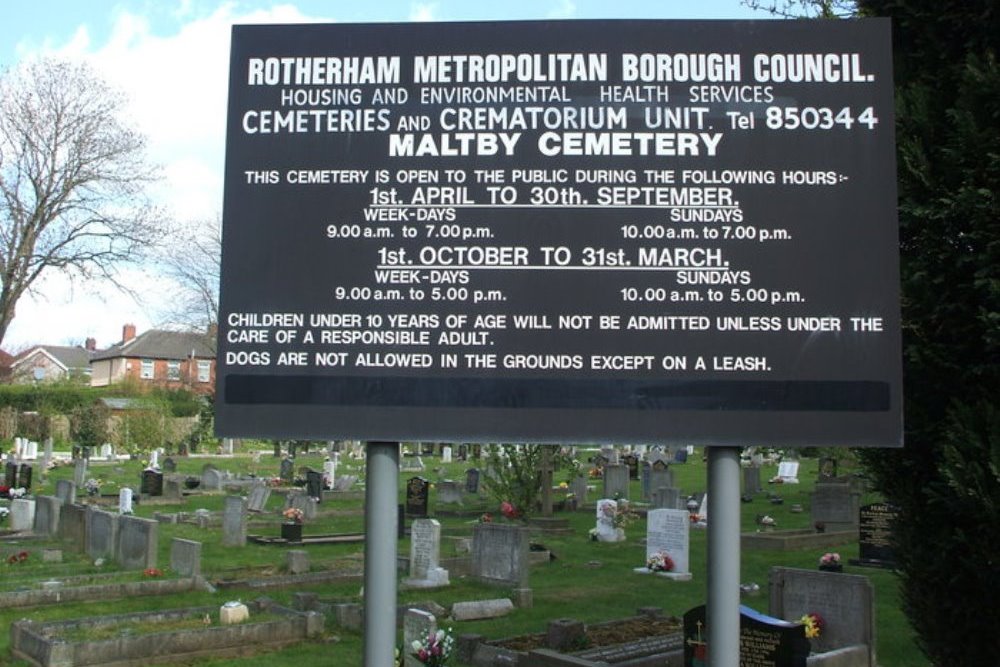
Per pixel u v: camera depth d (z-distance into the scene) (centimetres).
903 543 612
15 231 4184
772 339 506
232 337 518
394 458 519
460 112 528
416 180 525
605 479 2914
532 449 2331
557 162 522
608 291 513
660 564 1577
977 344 570
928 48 618
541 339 512
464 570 1525
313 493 2911
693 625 824
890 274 506
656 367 507
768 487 3322
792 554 1781
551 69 528
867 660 979
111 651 970
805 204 513
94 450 5025
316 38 538
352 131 530
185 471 4262
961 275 573
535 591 1430
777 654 799
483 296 516
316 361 516
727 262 512
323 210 526
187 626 1066
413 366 514
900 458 610
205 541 2002
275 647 1060
